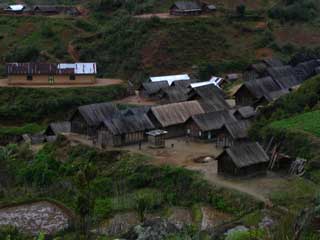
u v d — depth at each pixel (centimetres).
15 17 16212
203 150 7944
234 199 6088
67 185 6894
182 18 14988
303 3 16150
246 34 14862
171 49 13962
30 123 10844
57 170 7688
